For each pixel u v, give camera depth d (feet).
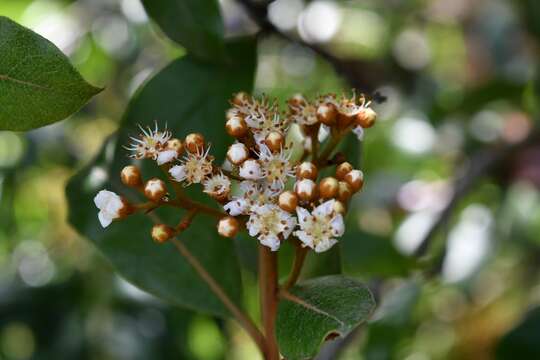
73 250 2.17
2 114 1.23
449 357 2.31
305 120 1.30
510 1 2.21
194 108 1.44
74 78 1.23
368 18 2.73
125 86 2.24
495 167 2.10
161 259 1.42
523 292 2.39
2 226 2.17
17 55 1.23
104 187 1.43
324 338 1.22
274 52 2.30
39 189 2.27
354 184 1.25
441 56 2.82
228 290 1.41
